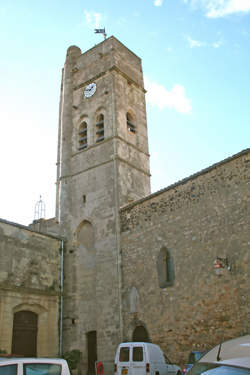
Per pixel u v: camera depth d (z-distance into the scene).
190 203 24.14
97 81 35.66
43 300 27.14
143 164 34.03
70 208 31.89
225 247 21.52
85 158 33.00
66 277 29.31
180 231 24.09
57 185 39.38
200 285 22.00
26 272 26.50
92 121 34.22
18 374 8.48
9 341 24.03
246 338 6.54
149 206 26.59
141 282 25.19
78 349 26.62
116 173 30.16
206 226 22.83
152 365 17.31
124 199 29.75
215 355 6.35
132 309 24.98
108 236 28.31
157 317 23.50
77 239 30.45
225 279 20.95
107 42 36.56
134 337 24.50
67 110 36.22
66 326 27.69
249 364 5.46
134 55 39.12
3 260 25.19
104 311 26.28
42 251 28.30
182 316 22.30
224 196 22.50
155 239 25.38
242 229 21.08
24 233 27.31
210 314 21.05
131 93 36.44
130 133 34.34
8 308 24.59
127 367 17.58
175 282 23.30
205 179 23.80
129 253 26.67
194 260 22.77
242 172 22.03
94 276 28.22
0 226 25.72
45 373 8.91
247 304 19.66
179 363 21.56
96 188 30.91
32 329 26.17
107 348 25.16
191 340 21.45
